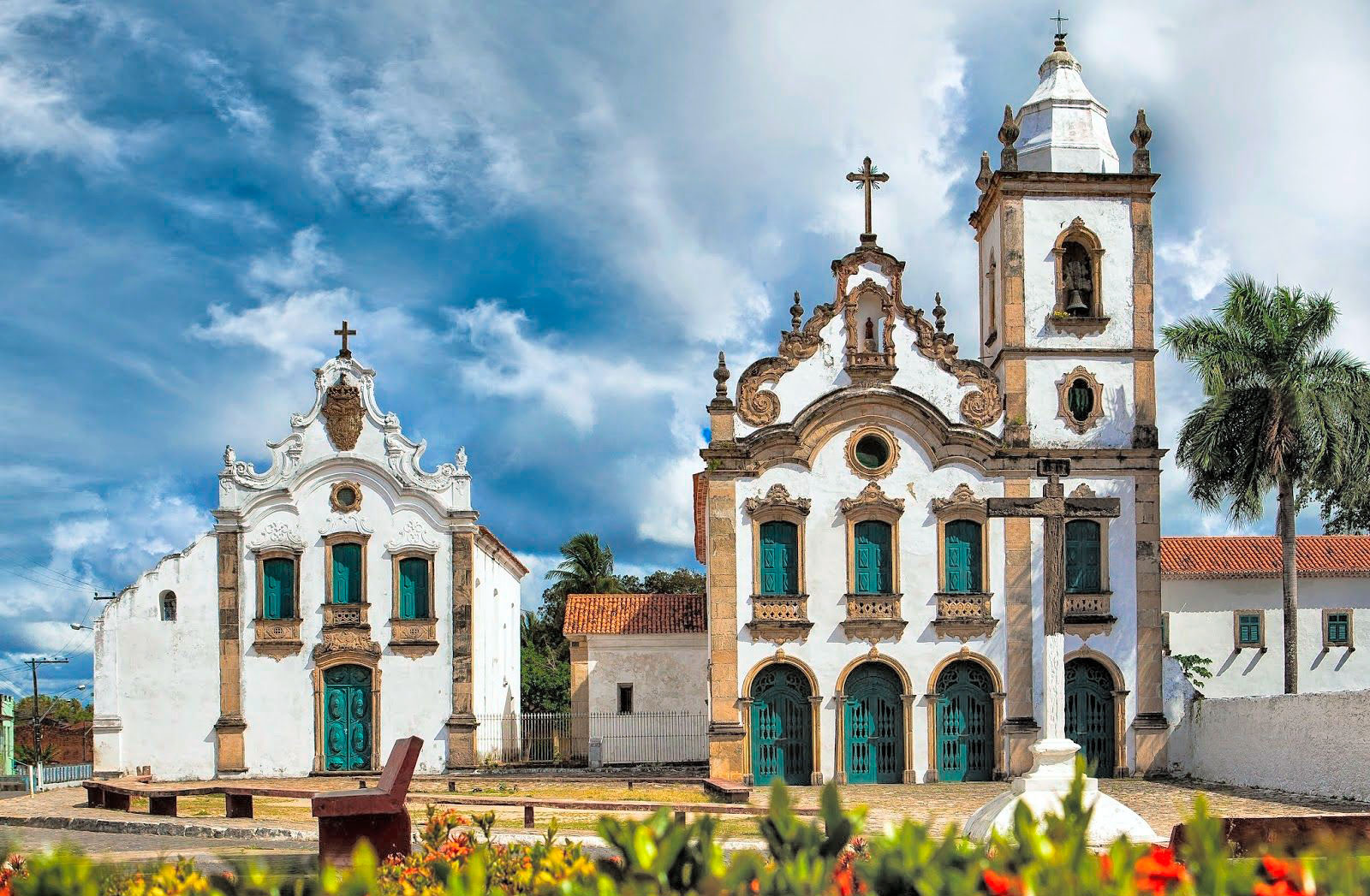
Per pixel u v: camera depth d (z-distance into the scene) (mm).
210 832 23734
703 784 33562
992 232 39875
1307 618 41500
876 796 31625
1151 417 37719
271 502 39969
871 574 36500
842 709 35750
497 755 43500
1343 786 28391
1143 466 37156
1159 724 36188
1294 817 14758
